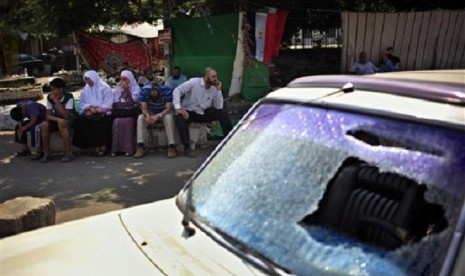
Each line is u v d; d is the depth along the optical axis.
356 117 1.88
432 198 1.54
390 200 1.65
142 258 1.80
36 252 1.93
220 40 9.20
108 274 1.73
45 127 7.21
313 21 11.99
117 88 7.53
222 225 1.92
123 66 12.95
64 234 2.06
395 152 1.70
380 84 1.95
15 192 5.81
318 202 1.83
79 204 5.34
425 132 1.65
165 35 9.72
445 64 11.48
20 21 12.46
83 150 7.73
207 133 7.87
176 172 6.46
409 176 1.63
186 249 1.82
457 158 1.53
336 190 1.81
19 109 7.46
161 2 11.60
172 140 7.24
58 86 7.26
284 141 2.11
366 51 10.76
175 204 2.22
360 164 1.79
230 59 9.14
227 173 2.19
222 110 7.57
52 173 6.59
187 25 9.55
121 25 12.52
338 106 1.97
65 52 28.09
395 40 10.91
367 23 10.61
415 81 1.90
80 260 1.84
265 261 1.69
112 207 5.22
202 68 9.52
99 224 2.13
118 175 6.40
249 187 2.04
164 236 1.94
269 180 2.02
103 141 7.39
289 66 11.52
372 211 1.67
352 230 1.70
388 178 1.68
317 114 2.05
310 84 2.25
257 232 1.83
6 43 18.97
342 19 10.50
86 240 1.98
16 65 19.75
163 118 7.29
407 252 1.51
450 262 1.38
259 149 2.18
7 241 2.09
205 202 2.10
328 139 1.95
